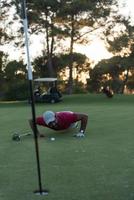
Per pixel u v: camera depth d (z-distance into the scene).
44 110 35.47
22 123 23.83
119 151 14.02
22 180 10.51
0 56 63.03
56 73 66.31
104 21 56.19
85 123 17.55
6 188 9.83
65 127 17.56
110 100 48.69
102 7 54.88
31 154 13.93
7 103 49.06
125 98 51.16
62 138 17.16
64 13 53.53
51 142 16.25
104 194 9.12
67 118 17.42
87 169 11.45
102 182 10.09
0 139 17.62
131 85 78.12
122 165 11.84
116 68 74.44
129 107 36.75
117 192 9.27
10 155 13.88
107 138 17.06
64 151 14.23
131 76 77.12
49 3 52.34
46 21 55.25
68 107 38.69
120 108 35.56
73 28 56.53
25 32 9.25
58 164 12.18
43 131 19.08
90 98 51.81
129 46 58.94
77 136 17.42
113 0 54.94
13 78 63.25
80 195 9.09
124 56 61.16
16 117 28.34
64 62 65.31
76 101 48.28
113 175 10.73
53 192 9.37
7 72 63.09
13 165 12.29
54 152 14.09
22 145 15.84
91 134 18.28
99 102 46.19
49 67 60.00
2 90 60.81
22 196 9.16
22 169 11.73
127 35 56.41
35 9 53.69
